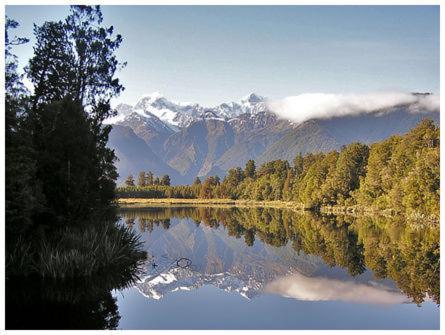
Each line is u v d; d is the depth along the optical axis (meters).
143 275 23.45
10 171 17.27
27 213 18.19
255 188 132.38
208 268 26.97
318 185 87.62
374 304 18.22
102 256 20.88
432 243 33.44
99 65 31.52
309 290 20.88
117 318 16.02
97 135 29.84
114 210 33.00
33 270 19.02
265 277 24.14
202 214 79.88
